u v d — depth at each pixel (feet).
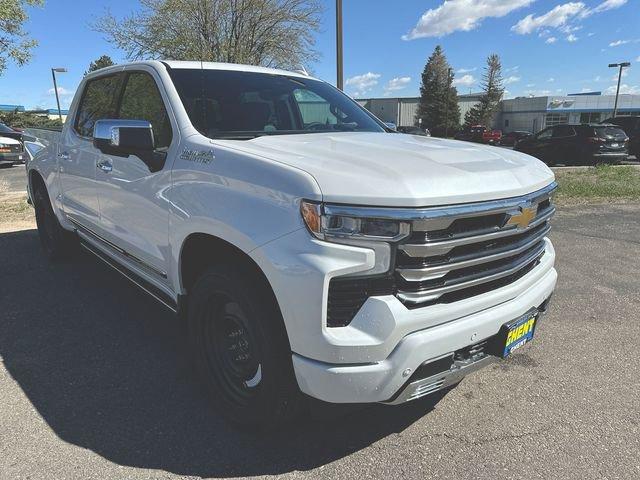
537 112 238.89
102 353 12.10
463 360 8.28
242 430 9.21
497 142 150.20
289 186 7.44
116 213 12.15
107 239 13.26
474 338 8.00
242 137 10.25
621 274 18.38
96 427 9.27
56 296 15.72
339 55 39.11
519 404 10.27
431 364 7.57
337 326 7.25
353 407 8.04
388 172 7.52
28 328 13.42
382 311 7.11
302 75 14.32
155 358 11.89
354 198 7.01
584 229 25.50
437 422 9.64
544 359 12.18
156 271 10.96
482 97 257.34
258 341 8.11
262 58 69.05
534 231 9.42
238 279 8.20
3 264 19.06
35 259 19.76
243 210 8.00
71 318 14.08
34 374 11.10
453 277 7.77
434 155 8.77
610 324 14.16
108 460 8.41
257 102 11.60
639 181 42.50
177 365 11.57
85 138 14.34
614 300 15.89
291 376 8.13
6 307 14.82
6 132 68.74
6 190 41.78
